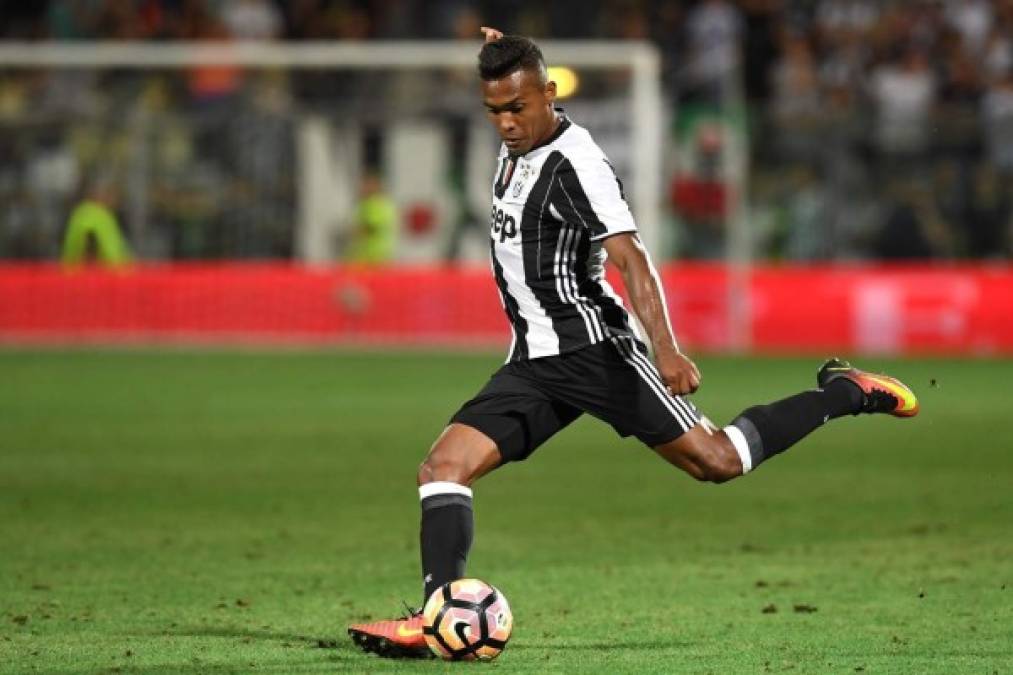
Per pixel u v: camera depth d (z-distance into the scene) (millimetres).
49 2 97688
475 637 19578
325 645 20969
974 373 64688
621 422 20422
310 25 96062
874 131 80062
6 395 56625
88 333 81250
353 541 30016
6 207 83688
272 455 42250
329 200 83188
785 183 80875
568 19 94375
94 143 83562
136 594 24891
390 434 46656
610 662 19969
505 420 20422
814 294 76062
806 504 34688
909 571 26984
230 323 80688
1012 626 22422
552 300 20266
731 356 73375
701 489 37125
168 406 53656
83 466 40062
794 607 23875
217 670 19453
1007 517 32750
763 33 92250
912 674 19328
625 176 77000
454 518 20016
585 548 29516
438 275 78688
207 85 84562
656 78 75375
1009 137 79125
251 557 28312
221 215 83188
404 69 83312
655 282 19391
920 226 79625
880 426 49312
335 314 79562
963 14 91438
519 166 20078
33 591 25094
